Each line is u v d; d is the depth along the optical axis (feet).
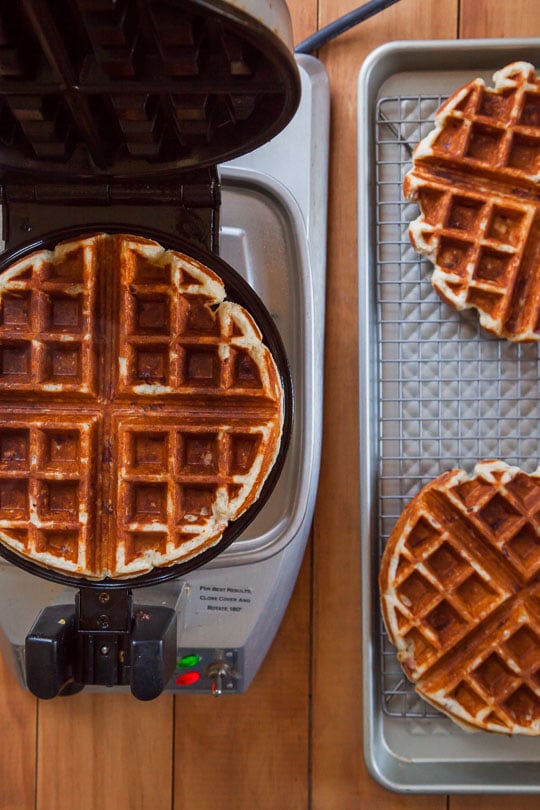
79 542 1.94
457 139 2.28
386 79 2.40
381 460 2.39
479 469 2.28
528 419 2.37
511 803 2.47
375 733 2.34
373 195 2.38
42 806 2.53
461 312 2.39
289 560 2.27
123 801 2.53
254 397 1.97
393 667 2.39
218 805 2.52
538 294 2.27
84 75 1.75
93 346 1.99
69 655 1.91
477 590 2.28
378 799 2.50
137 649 1.85
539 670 2.25
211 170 1.95
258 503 1.97
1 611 2.25
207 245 1.98
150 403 2.01
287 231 2.27
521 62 2.30
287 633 2.52
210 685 2.31
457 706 2.24
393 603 2.26
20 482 1.99
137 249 1.98
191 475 1.98
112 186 1.96
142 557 1.95
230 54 1.67
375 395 2.38
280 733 2.52
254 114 1.86
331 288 2.49
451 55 2.35
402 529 2.26
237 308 1.97
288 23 1.65
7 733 2.54
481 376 2.38
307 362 2.23
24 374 2.00
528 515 2.24
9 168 1.93
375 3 2.37
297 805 2.51
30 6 1.58
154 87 1.74
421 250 2.30
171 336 1.99
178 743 2.54
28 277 1.98
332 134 2.47
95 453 1.99
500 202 2.26
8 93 1.76
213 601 2.26
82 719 2.54
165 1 1.58
